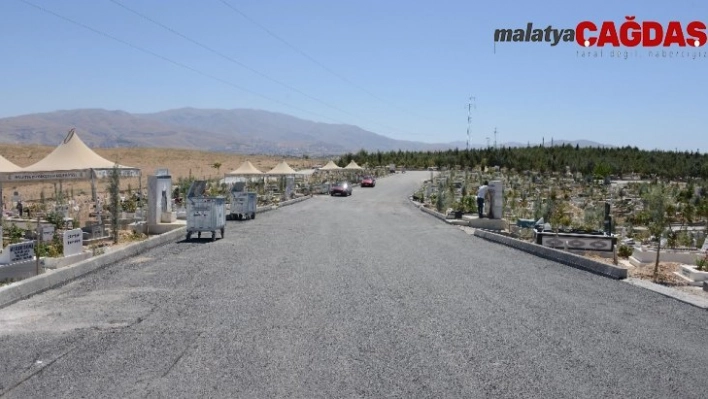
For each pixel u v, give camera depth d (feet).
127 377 19.47
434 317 28.43
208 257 48.73
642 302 32.68
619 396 18.54
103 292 33.73
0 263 36.01
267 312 28.96
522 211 103.35
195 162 370.73
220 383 18.97
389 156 418.10
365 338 24.50
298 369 20.44
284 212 109.19
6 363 20.89
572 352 23.06
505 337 25.05
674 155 320.50
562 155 313.94
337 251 53.42
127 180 207.82
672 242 60.59
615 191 165.58
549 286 37.32
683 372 20.92
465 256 51.42
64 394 17.95
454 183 196.75
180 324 26.50
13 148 331.98
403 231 74.95
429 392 18.48
